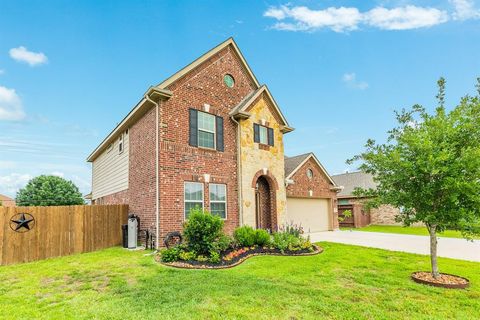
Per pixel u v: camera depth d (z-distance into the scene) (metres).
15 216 9.70
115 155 17.22
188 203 12.19
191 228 9.49
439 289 6.57
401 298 5.98
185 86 12.78
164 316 4.96
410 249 12.10
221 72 14.51
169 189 11.59
